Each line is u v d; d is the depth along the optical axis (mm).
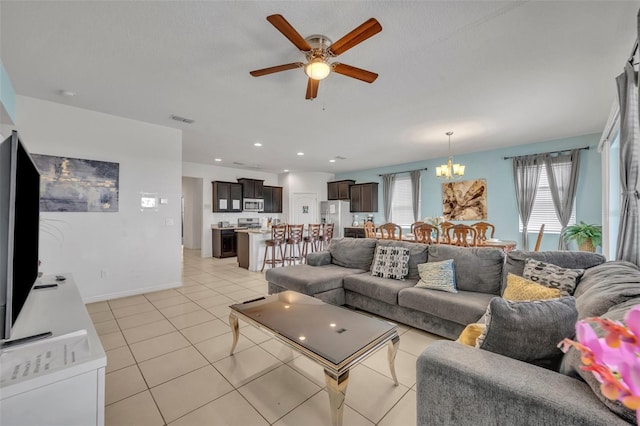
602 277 1807
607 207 4051
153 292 4133
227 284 4668
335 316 2121
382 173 8047
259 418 1619
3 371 900
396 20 1934
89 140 3590
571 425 842
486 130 4496
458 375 1098
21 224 1280
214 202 7859
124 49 2273
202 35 2098
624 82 2082
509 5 1797
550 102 3357
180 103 3377
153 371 2088
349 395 1836
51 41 2158
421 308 2625
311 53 2033
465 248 2998
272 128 4367
